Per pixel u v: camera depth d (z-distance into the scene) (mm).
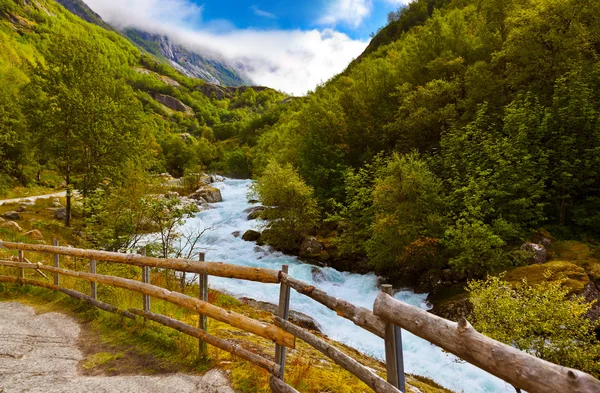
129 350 5008
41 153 21406
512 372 1446
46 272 9672
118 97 24188
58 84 21219
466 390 8695
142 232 12602
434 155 21656
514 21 21922
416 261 16297
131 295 7320
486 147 16781
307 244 21250
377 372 6902
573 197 17078
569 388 1209
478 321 8164
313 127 29688
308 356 6199
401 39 64812
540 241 14719
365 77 37375
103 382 4059
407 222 16625
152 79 199875
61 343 5332
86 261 10797
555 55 20391
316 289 3229
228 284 14422
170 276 10773
